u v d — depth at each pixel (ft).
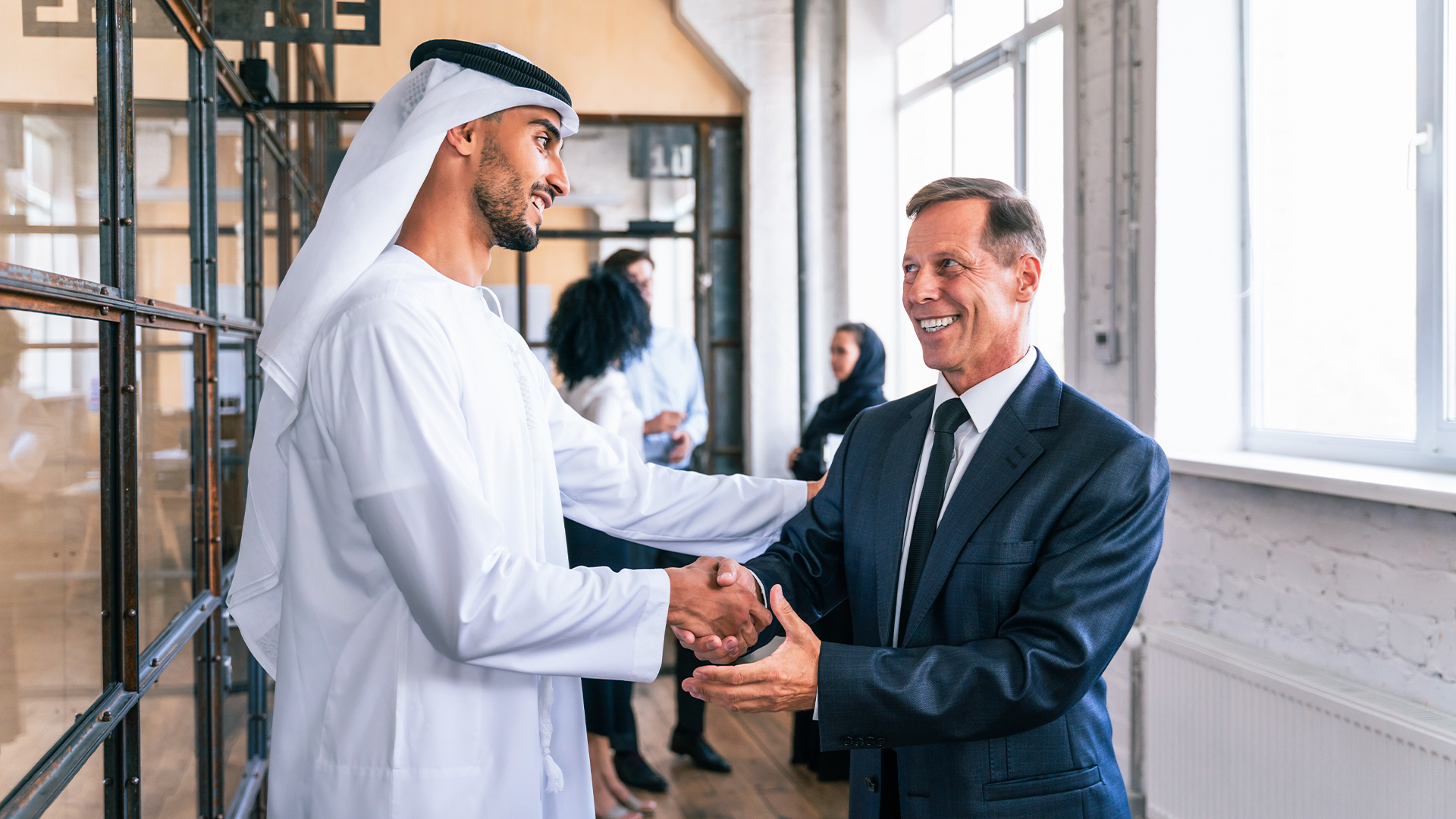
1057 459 4.11
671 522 5.33
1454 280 7.31
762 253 17.89
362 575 4.00
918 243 4.37
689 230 18.01
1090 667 3.81
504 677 4.03
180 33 5.72
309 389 3.96
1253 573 8.18
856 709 3.78
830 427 12.94
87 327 4.04
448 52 4.25
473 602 3.63
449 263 4.32
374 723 3.91
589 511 5.28
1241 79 9.40
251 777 7.69
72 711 3.84
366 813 3.87
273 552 4.25
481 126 4.25
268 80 7.86
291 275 4.16
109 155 4.33
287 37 6.75
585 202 17.69
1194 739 8.09
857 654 3.88
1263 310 9.33
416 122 4.12
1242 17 9.37
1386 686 6.92
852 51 17.74
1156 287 9.28
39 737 3.48
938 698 3.76
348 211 4.06
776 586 4.05
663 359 13.53
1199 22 9.32
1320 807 6.85
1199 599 8.83
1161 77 9.23
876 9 17.80
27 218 3.45
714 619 4.09
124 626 4.38
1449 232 7.32
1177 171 9.29
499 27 17.12
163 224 5.33
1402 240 7.75
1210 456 8.98
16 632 3.28
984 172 15.10
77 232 3.98
